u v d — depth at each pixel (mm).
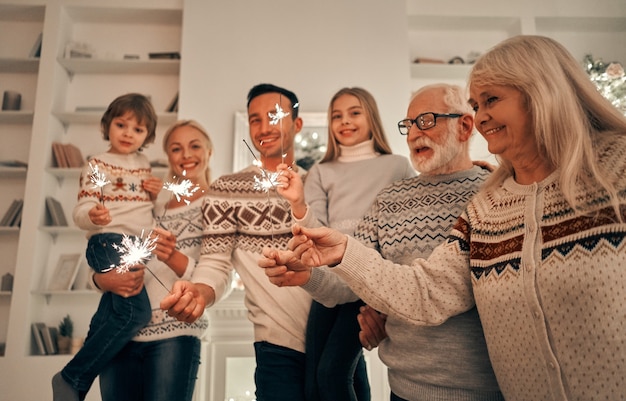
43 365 2867
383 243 1325
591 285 811
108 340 1591
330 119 1949
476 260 1014
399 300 1026
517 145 981
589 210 843
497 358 966
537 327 876
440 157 1313
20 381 2840
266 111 1750
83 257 3311
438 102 1358
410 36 3908
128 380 1608
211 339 2572
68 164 3336
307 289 1273
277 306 1556
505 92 977
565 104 916
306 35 3424
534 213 930
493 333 967
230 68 3340
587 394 806
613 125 938
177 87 3662
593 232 832
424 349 1134
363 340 1354
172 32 3762
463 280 1056
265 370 1499
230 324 2590
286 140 1769
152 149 3523
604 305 796
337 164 1861
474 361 1097
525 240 921
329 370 1433
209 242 1655
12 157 3512
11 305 3010
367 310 1370
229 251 1665
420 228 1271
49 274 3295
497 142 1000
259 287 1592
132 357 1619
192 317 1220
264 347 1525
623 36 3975
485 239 1010
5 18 3680
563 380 845
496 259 966
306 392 1460
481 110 1021
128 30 3740
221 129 3238
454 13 3723
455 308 1052
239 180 1734
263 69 3354
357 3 3490
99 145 3529
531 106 950
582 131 893
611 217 817
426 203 1302
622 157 862
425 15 3715
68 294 3268
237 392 2559
